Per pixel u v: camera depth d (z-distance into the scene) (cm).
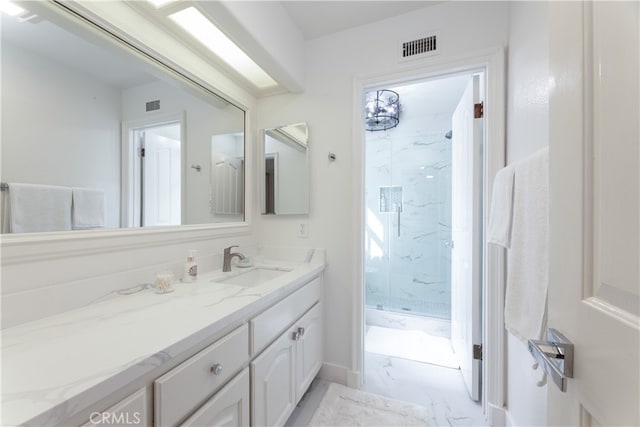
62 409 46
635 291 34
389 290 289
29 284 79
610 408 37
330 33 175
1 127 77
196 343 74
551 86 56
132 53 111
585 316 44
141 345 65
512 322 100
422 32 153
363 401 156
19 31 81
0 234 75
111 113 106
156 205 123
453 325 214
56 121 89
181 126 136
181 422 71
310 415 145
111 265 100
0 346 64
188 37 129
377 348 226
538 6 100
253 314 103
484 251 146
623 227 37
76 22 92
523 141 115
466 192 171
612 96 39
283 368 122
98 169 101
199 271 143
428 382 176
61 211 89
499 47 137
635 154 35
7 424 41
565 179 50
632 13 35
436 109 267
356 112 167
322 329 173
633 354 34
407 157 286
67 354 61
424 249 279
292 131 184
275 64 149
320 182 178
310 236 180
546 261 83
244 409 95
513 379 128
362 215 170
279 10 149
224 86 162
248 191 184
